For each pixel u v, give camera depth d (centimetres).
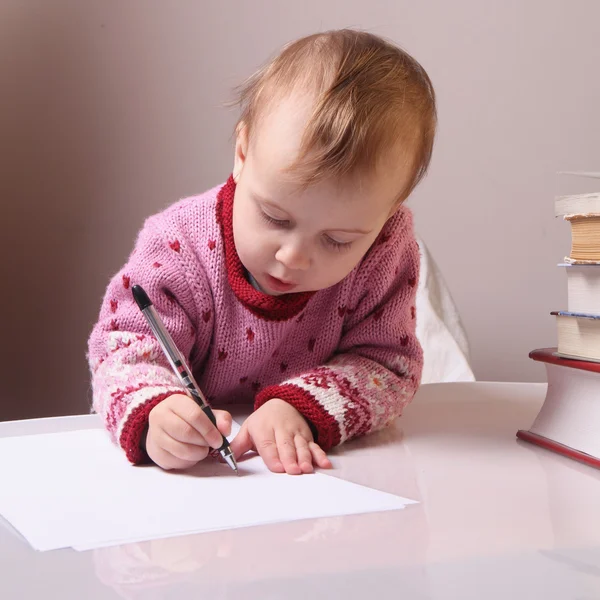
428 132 87
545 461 77
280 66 85
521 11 193
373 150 78
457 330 161
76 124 207
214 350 102
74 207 208
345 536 54
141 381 83
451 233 202
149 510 59
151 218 105
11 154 207
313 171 75
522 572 49
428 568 49
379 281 101
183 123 205
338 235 80
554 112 194
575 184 195
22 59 205
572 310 79
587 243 76
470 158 199
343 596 45
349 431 82
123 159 206
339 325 103
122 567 48
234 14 202
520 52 194
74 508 60
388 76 84
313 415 81
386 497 64
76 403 210
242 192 85
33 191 208
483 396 107
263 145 80
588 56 191
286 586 46
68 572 48
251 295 97
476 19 195
